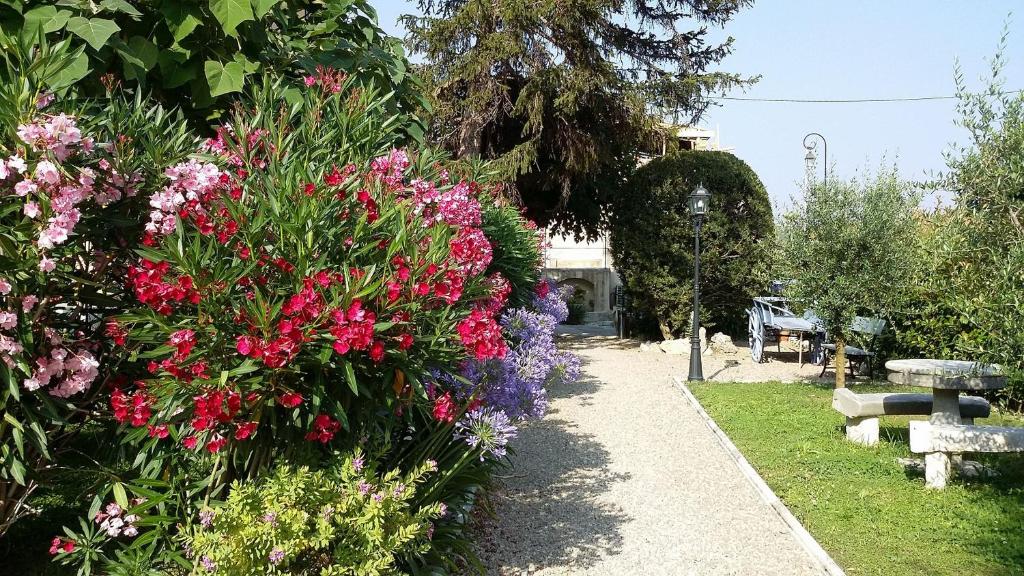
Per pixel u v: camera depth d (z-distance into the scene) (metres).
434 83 15.41
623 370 13.00
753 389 10.56
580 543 4.91
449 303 3.33
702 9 15.97
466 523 4.75
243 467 3.57
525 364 5.50
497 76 15.75
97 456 3.82
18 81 2.77
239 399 2.87
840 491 5.74
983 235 4.41
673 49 16.55
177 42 3.91
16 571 3.87
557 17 14.19
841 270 9.20
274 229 3.15
